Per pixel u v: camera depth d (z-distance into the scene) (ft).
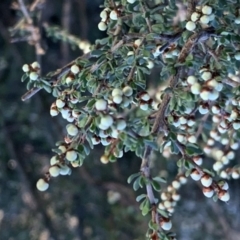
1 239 3.01
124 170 3.13
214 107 1.45
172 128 1.38
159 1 1.61
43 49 2.03
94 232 3.12
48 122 2.83
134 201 2.92
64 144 1.35
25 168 3.03
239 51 1.38
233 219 3.04
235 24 1.46
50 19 2.77
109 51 1.43
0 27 2.72
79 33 2.83
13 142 3.01
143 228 2.96
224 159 1.72
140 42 1.41
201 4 1.43
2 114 2.81
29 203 3.01
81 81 1.39
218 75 1.31
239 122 1.44
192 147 1.32
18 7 2.11
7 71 2.93
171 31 1.45
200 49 1.43
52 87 1.45
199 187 2.99
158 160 2.66
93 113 1.27
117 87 1.33
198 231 3.07
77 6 2.81
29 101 2.79
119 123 1.20
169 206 1.70
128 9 1.47
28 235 3.01
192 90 1.25
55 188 3.02
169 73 1.40
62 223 3.07
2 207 2.97
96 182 3.01
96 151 3.03
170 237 1.34
